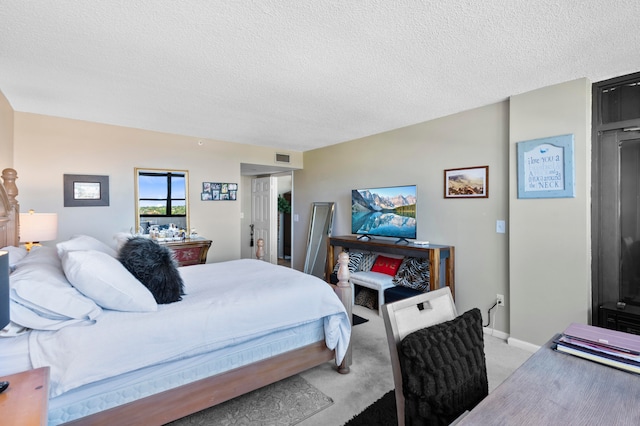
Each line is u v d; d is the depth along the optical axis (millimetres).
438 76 2508
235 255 5059
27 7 1628
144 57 2189
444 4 1614
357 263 4461
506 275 3107
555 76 2510
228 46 2047
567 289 2637
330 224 5133
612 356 1087
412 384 995
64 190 3713
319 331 2273
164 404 1640
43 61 2244
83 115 3600
